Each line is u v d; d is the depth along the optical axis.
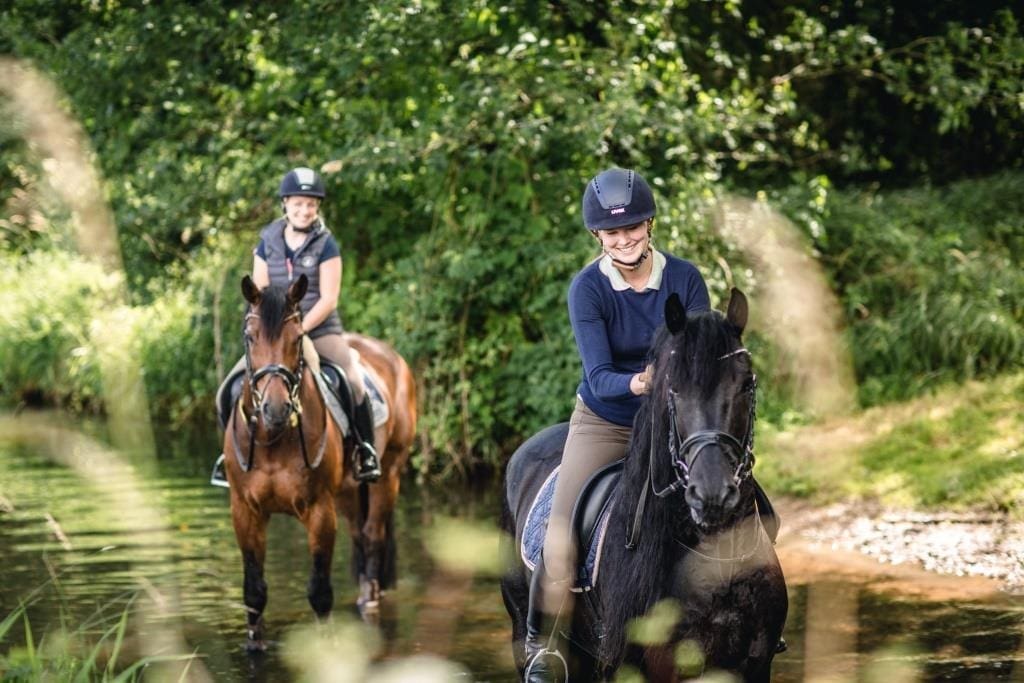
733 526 4.41
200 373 18.69
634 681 4.58
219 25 14.50
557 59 14.02
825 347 14.23
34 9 15.01
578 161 14.39
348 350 9.18
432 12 13.64
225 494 13.45
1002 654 7.09
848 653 7.15
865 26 16.05
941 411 13.13
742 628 4.52
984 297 14.82
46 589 9.25
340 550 10.97
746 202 14.62
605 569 4.75
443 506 12.97
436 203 14.37
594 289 4.88
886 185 18.42
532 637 5.22
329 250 8.80
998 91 16.31
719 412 4.23
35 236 21.98
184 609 8.84
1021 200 16.55
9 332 20.30
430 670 2.96
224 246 17.38
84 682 4.69
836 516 10.95
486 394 14.62
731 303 4.42
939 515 10.52
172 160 15.57
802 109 17.66
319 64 14.52
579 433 5.16
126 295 18.58
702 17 16.19
